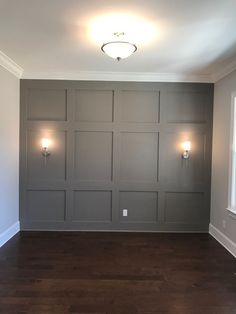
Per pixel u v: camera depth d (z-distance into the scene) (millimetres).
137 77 4855
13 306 2604
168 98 4934
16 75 4645
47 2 2449
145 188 4977
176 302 2711
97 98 4895
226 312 2551
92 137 4938
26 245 4207
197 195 5000
